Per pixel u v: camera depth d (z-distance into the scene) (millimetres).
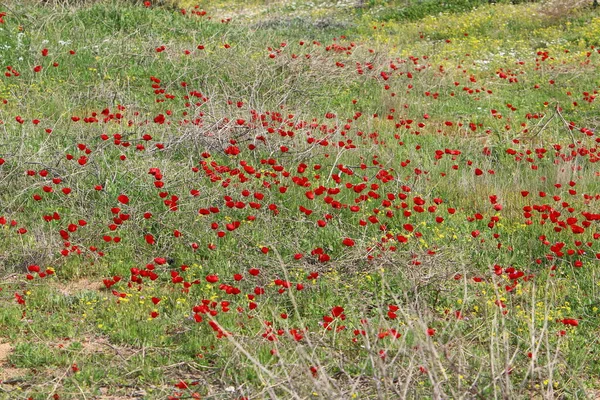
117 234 8008
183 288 6906
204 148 10172
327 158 10352
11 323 6273
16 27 15562
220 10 27531
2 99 12469
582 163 11289
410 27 22203
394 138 12047
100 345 6047
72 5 17797
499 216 8648
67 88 13281
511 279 7012
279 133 10570
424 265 7246
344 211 8695
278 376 5219
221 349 5867
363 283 7059
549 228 8391
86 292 6828
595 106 14531
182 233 7984
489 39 20172
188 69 14391
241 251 7676
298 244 7777
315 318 6535
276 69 14617
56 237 7762
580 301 6949
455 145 11969
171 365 5645
